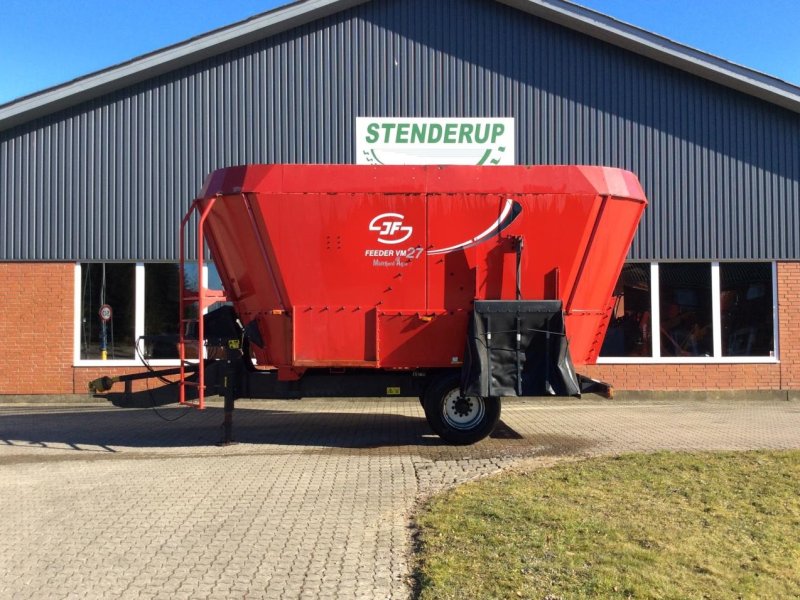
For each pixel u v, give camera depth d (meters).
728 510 5.47
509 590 3.91
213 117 12.86
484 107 12.86
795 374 12.93
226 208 7.99
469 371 7.63
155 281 12.94
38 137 12.85
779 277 12.99
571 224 7.88
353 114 12.84
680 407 11.80
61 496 6.12
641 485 6.21
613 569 4.20
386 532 5.08
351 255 7.91
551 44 12.91
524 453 7.82
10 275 12.77
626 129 12.93
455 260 7.93
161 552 4.72
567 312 8.05
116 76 12.47
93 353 12.82
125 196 12.84
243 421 10.34
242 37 12.57
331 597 3.96
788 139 12.98
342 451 8.03
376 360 7.99
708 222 12.93
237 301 8.51
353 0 12.59
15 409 11.84
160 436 9.09
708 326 12.98
